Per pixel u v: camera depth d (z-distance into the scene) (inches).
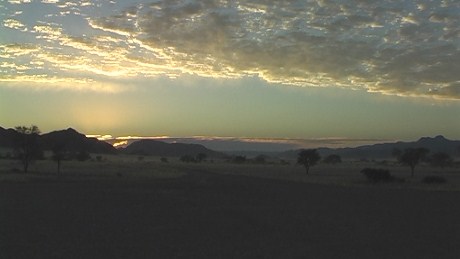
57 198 1418.6
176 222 987.9
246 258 663.1
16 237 799.7
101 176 2559.1
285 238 818.8
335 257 676.7
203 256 672.4
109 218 1034.1
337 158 6190.9
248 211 1182.9
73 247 722.2
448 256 693.9
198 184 2074.3
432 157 4441.4
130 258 654.5
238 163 6156.5
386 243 786.8
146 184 2026.3
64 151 3203.7
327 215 1129.4
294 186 2050.9
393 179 2470.5
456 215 1160.2
